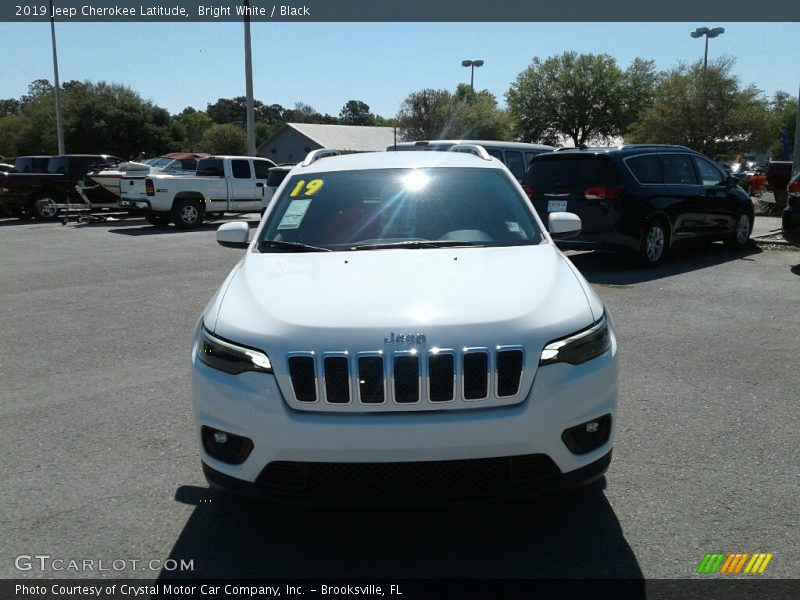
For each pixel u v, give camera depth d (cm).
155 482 382
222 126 6378
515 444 279
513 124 4619
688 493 356
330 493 283
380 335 286
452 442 275
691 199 1061
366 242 403
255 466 288
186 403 503
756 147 2997
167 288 953
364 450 276
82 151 5519
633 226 971
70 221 2120
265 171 1998
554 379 288
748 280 917
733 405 475
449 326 289
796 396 491
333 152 555
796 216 934
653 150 1030
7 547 321
